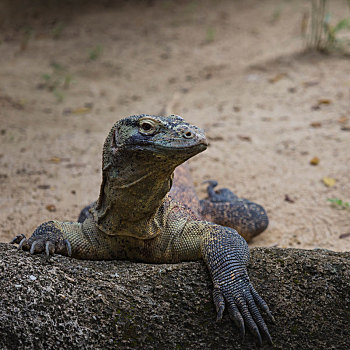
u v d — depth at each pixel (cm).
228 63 1955
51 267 625
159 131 616
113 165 654
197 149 605
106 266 664
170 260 711
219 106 1587
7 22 2502
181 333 593
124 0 2788
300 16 2389
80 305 589
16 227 995
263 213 952
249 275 631
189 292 616
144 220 682
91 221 719
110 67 1988
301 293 612
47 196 1117
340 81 1662
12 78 1864
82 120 1545
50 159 1288
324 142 1314
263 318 598
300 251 664
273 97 1611
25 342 562
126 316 591
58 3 2717
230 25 2378
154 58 2061
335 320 599
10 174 1217
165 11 2625
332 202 1059
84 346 574
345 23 1897
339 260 634
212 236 664
